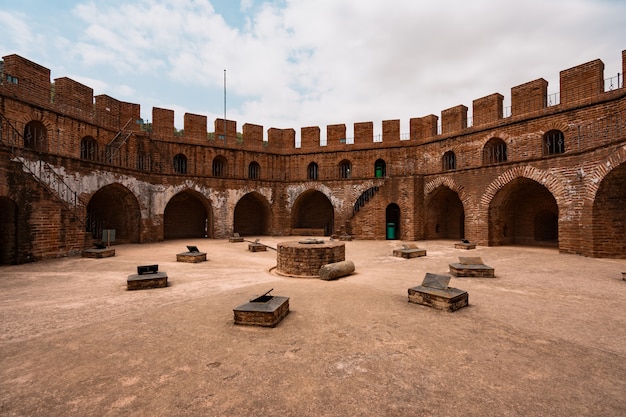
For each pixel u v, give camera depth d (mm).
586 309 6488
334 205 25328
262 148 26625
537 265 11930
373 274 10406
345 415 3086
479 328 5402
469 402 3297
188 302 7027
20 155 12961
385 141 25078
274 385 3639
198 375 3867
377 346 4680
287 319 5867
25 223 12594
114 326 5535
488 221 18359
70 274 10414
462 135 21000
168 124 23000
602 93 14711
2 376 3873
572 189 14320
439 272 10781
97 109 19484
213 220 23875
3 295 7746
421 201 22391
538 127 17078
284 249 10734
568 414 3100
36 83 16031
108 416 3078
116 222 21328
